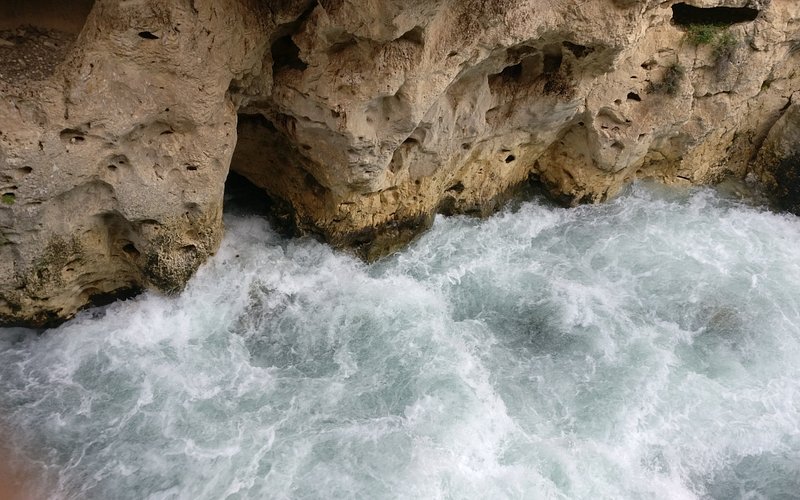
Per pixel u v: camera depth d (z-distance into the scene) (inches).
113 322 462.9
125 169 407.5
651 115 551.2
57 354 441.4
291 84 434.0
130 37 360.8
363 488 382.0
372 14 368.2
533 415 438.0
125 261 464.1
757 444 442.0
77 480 380.5
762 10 532.7
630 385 464.4
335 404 430.6
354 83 410.3
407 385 445.7
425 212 548.7
